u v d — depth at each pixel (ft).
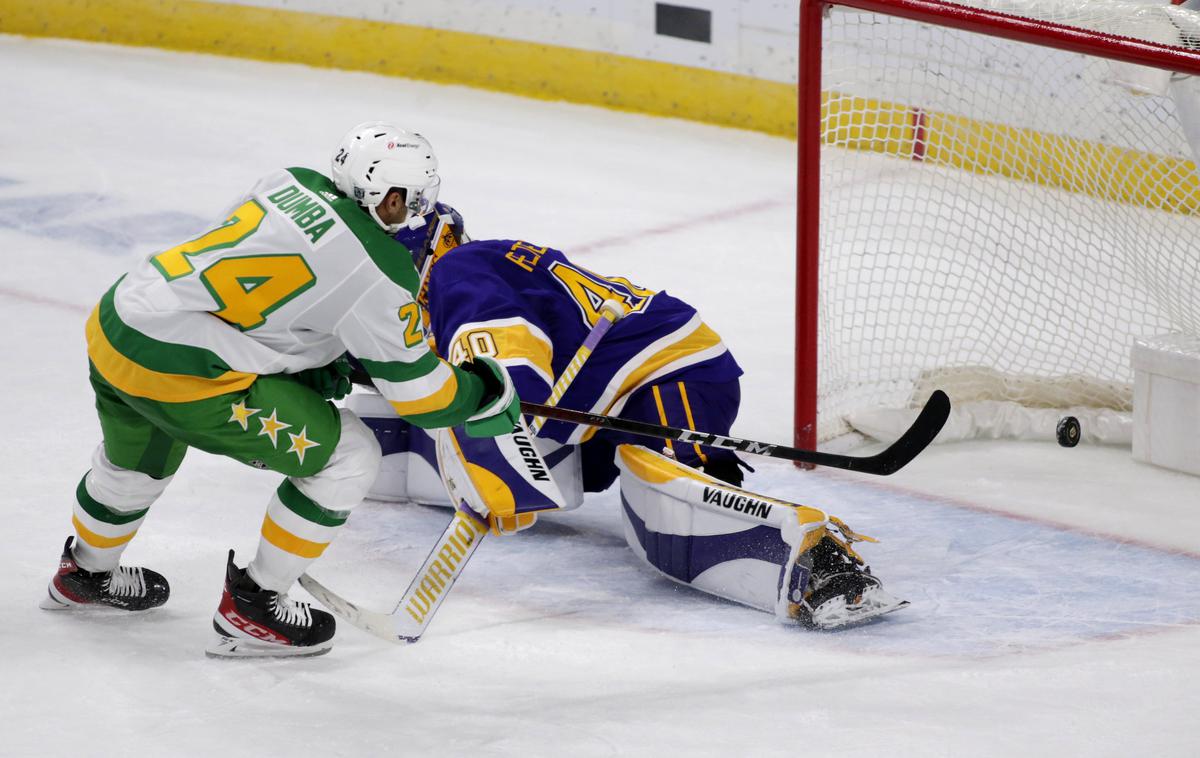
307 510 36.91
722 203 92.17
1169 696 35.88
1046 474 54.44
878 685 36.60
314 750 32.91
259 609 37.47
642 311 47.11
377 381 36.29
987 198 71.10
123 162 96.22
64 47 125.59
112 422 37.14
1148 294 65.05
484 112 110.73
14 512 47.50
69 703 35.12
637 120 109.70
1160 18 54.29
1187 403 53.62
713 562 42.29
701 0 106.11
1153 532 48.57
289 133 104.37
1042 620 41.52
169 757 32.45
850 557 41.01
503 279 46.91
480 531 41.60
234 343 35.06
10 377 60.70
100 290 72.69
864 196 70.23
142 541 45.62
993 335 66.69
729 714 34.81
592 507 50.93
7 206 86.12
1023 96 71.00
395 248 35.35
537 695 36.19
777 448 43.27
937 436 57.88
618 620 41.47
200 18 124.16
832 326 61.57
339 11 119.34
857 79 70.64
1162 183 67.46
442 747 33.12
